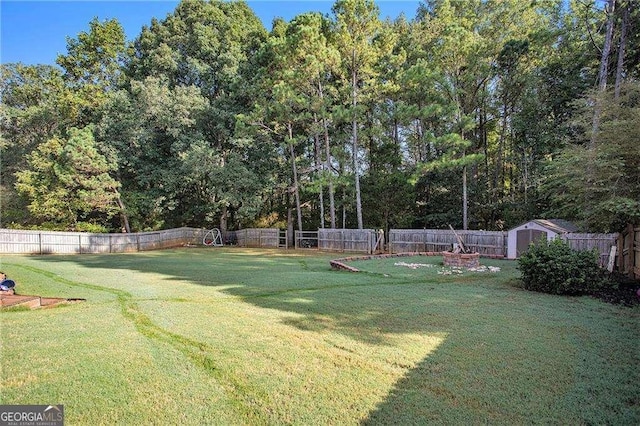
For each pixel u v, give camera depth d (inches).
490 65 730.2
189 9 984.9
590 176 346.3
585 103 433.1
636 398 114.2
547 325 187.6
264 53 788.0
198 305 223.1
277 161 911.7
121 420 101.0
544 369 134.3
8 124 956.6
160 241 818.2
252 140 851.4
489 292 271.9
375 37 754.2
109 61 1010.1
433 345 157.9
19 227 733.3
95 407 106.7
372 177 808.9
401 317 201.8
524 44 693.9
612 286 280.2
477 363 139.3
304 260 538.0
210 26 952.9
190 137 860.6
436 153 772.6
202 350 149.7
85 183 725.9
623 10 557.9
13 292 250.2
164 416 103.3
